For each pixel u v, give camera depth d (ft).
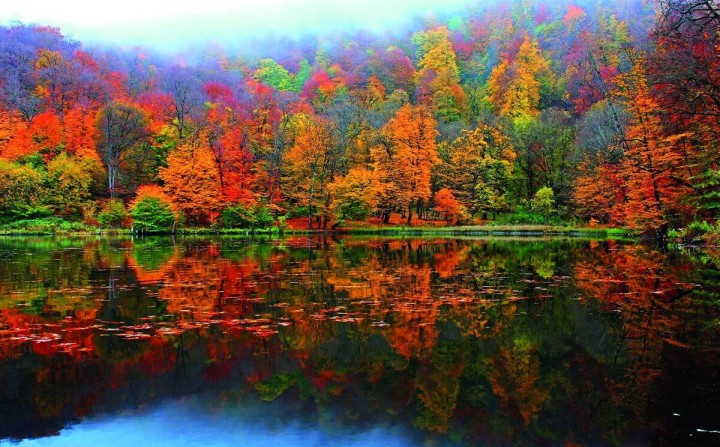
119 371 22.26
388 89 274.77
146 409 18.44
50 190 148.36
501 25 315.58
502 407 18.74
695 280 45.65
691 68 72.23
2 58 193.36
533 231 143.02
